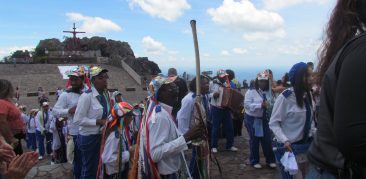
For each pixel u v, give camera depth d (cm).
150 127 315
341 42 138
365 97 114
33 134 1138
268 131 613
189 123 483
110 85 3419
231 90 720
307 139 361
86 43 5075
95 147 466
